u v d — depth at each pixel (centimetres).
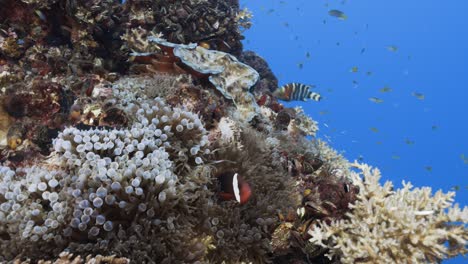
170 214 57
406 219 65
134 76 113
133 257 51
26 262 47
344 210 73
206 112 91
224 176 67
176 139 71
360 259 65
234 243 64
